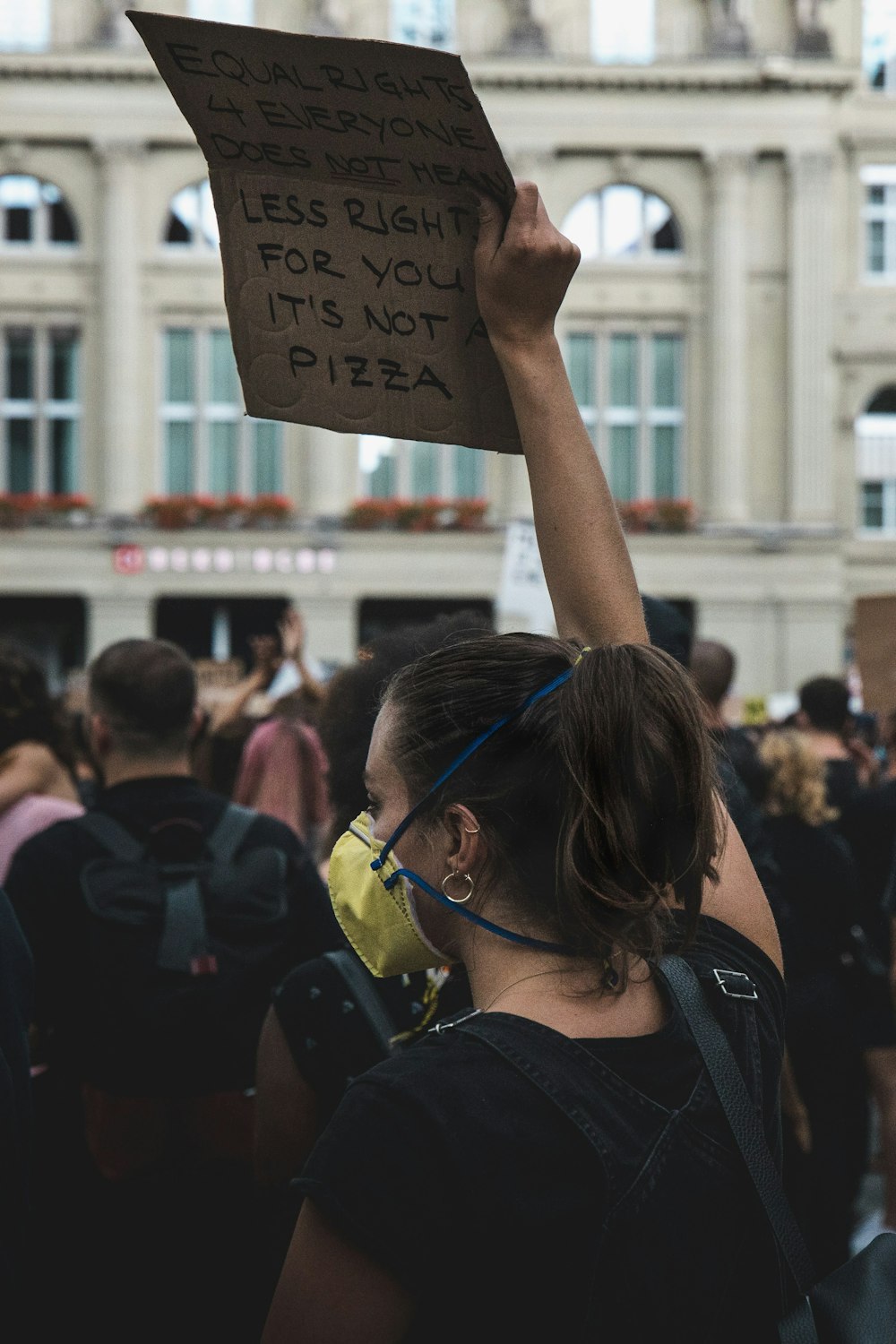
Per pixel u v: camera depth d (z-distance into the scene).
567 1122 1.25
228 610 27.59
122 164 25.84
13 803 3.65
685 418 26.69
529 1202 1.22
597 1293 1.23
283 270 1.55
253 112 1.50
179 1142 2.79
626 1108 1.29
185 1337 2.78
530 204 1.57
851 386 27.23
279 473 26.66
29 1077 1.96
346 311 1.57
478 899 1.38
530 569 8.04
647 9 26.20
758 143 26.20
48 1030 2.90
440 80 1.47
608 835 1.30
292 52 1.46
